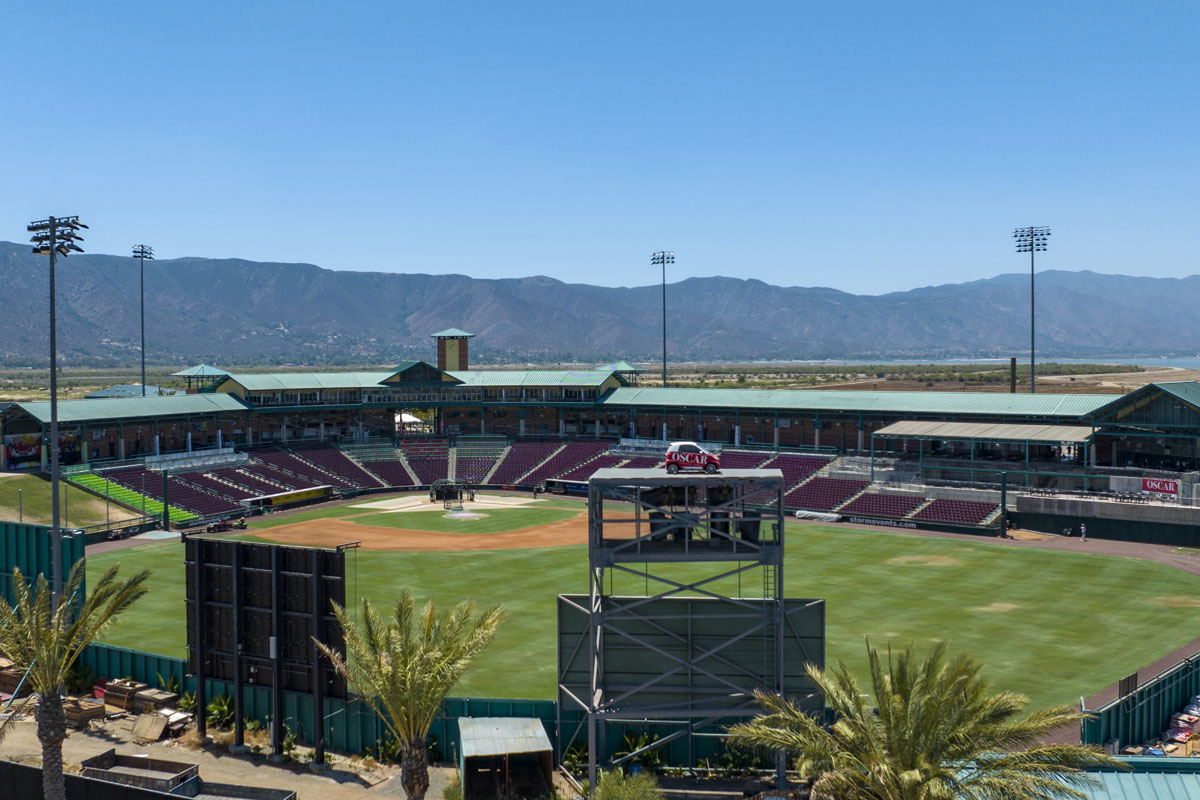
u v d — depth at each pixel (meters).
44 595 42.56
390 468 164.75
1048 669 61.47
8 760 42.97
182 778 42.06
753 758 44.97
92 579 88.44
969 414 134.50
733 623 43.62
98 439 139.12
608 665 44.16
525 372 184.12
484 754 40.72
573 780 43.69
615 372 180.50
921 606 78.25
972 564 95.88
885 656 64.38
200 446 156.25
